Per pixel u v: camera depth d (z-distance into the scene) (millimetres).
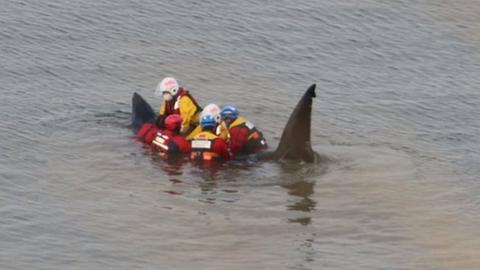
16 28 106562
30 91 94188
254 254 69938
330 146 85188
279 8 113000
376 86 98688
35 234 71438
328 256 69812
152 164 80750
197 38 106562
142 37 106375
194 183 78125
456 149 86125
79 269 67625
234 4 113500
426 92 97562
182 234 72000
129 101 93125
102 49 103750
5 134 85250
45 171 79812
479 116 92875
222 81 98875
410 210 75562
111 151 82812
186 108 82812
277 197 76562
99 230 72188
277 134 87312
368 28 109938
